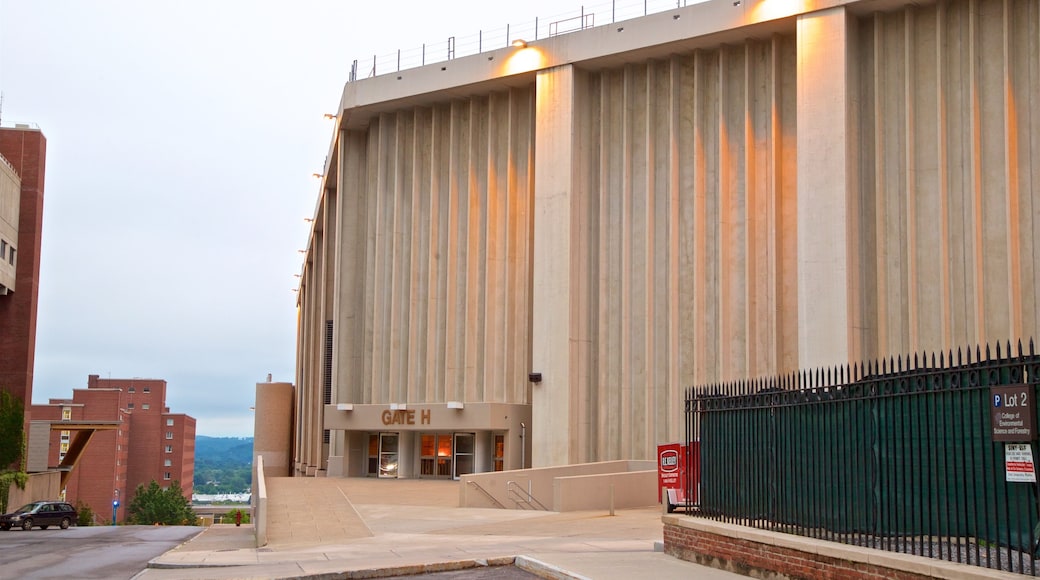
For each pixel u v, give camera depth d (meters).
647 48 38.12
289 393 87.38
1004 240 30.03
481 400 42.84
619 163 39.94
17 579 16.61
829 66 33.22
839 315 32.09
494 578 14.16
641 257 39.00
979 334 29.84
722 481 14.75
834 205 32.62
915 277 31.50
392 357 45.44
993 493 9.16
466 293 43.62
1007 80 30.12
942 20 31.80
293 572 15.10
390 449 45.53
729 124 37.03
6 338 58.06
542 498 31.14
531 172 42.50
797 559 11.73
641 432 38.12
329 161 56.16
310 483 36.31
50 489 59.41
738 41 36.94
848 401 11.62
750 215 35.97
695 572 13.27
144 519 126.31
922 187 31.83
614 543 18.91
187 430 161.12
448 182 45.19
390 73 45.50
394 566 15.02
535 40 41.25
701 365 36.53
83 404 124.06
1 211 54.62
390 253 46.88
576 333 39.53
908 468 10.49
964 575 8.92
